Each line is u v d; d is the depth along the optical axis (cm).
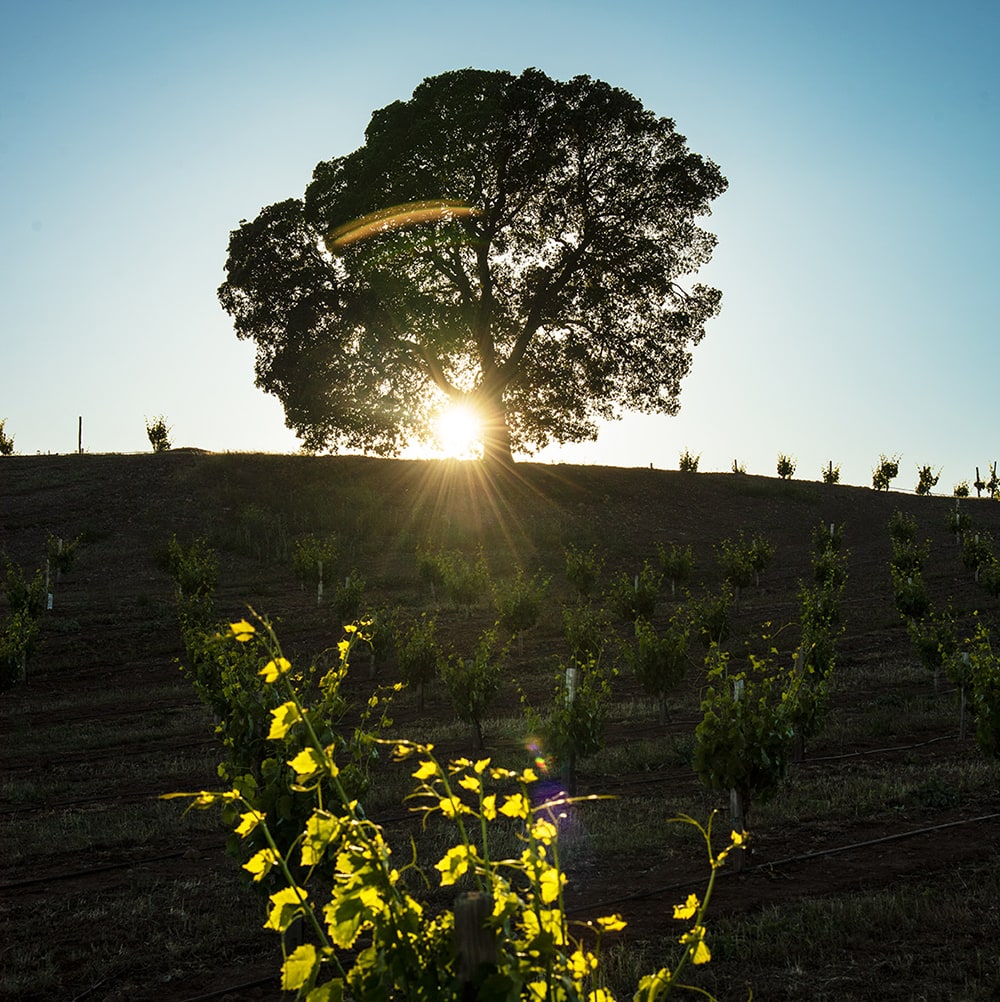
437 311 4562
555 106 4525
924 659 2008
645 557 4288
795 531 4881
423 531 4450
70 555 3697
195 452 5578
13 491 4738
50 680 2547
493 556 4159
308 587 3669
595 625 2367
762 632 2812
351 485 5034
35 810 1398
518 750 1648
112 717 2123
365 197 4472
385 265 4522
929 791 1241
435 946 289
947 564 3894
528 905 293
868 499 5659
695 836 1123
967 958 741
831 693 2088
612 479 5491
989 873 941
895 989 691
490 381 4875
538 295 4716
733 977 725
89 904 952
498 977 270
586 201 4791
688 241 4875
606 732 1836
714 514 5081
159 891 987
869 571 3866
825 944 780
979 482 6141
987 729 1308
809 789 1321
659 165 4741
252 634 355
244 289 4741
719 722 1034
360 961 287
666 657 1856
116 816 1318
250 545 4122
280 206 4766
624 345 4794
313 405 4550
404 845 1097
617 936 812
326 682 728
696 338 4909
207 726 1973
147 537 4222
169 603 3341
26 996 741
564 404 4791
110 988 751
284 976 283
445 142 4456
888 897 875
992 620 2798
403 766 1543
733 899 903
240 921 888
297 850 718
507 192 4681
